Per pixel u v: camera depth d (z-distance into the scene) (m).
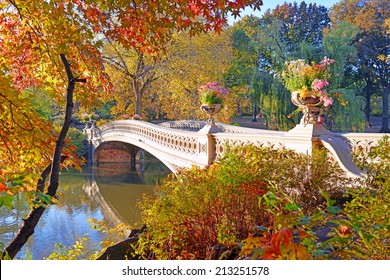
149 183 27.27
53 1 3.91
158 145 17.62
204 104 11.04
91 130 37.03
